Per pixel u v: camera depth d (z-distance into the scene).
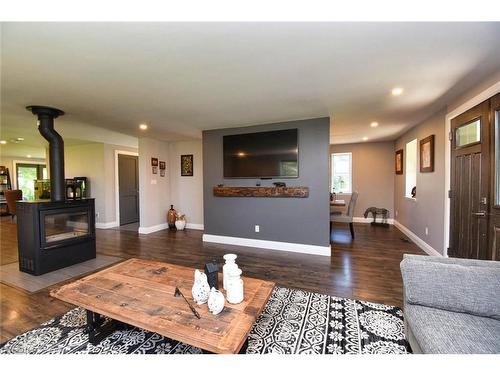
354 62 1.95
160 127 4.29
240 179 4.32
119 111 3.27
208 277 1.65
